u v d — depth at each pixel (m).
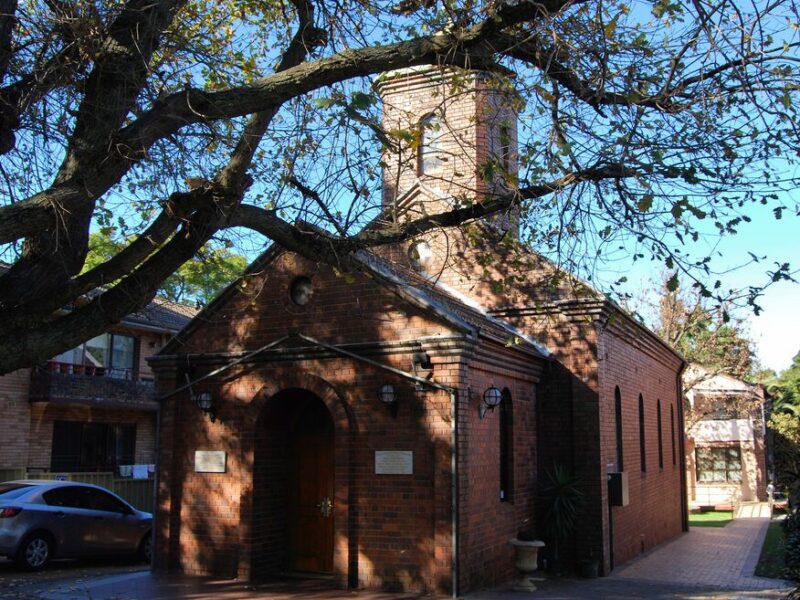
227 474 13.11
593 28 8.34
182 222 7.64
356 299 12.60
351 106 7.11
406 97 17.61
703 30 7.50
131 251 7.30
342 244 8.94
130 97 7.64
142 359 26.09
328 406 12.38
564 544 14.22
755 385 34.88
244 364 13.30
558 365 14.93
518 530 13.41
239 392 13.28
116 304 7.25
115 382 24.08
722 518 28.27
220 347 13.62
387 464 11.88
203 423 13.50
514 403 13.77
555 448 14.74
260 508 12.84
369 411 12.18
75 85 7.64
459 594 11.04
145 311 11.23
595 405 14.52
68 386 22.53
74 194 6.62
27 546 14.05
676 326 32.78
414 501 11.62
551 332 15.07
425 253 16.33
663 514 20.02
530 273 15.38
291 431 13.68
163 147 8.54
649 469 18.69
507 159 10.35
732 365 34.47
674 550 18.03
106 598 11.03
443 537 11.17
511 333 14.91
